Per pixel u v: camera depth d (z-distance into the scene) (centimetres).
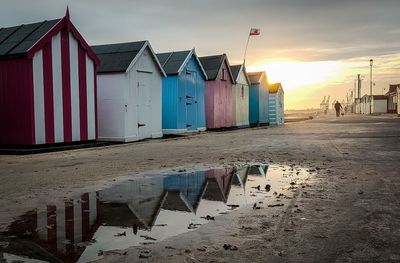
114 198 639
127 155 1227
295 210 546
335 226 470
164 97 2186
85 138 1530
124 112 1698
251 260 367
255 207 568
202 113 2466
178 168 959
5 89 1358
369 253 382
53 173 883
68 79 1459
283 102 3728
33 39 1365
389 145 1459
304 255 378
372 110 9375
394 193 645
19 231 465
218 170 927
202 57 2733
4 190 699
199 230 463
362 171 873
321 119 5131
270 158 1134
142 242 423
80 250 400
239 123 2948
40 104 1354
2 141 1370
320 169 916
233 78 2814
